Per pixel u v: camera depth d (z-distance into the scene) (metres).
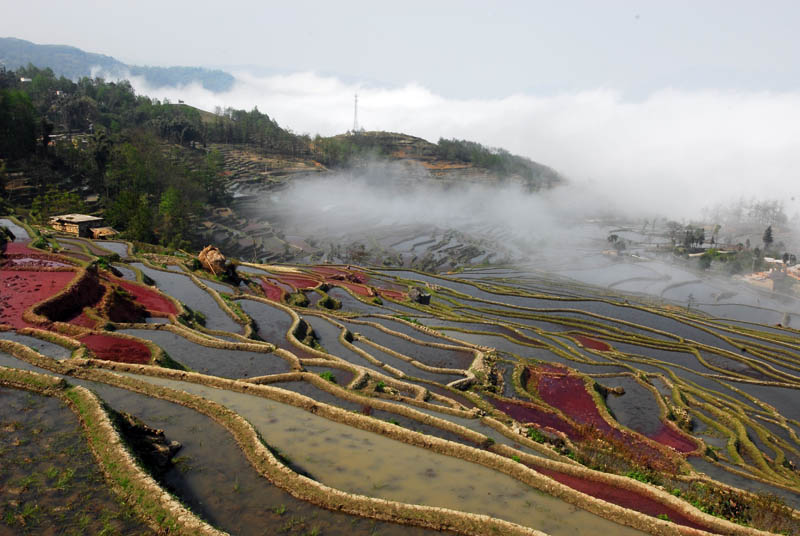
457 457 29.16
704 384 70.75
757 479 41.16
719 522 25.36
